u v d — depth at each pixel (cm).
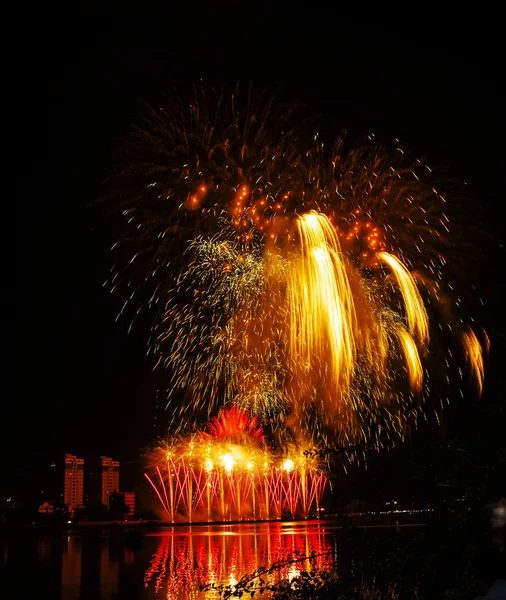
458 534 880
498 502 776
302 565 2448
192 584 2323
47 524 8906
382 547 957
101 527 8131
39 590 2325
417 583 931
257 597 1808
